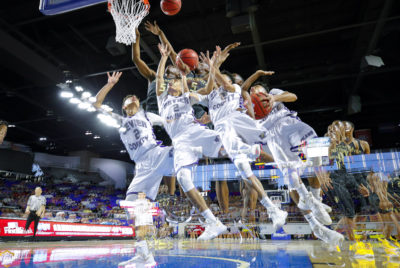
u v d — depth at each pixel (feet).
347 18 36.99
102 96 12.11
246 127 11.03
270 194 22.88
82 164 87.04
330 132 15.39
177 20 36.60
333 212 26.43
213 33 39.01
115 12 14.60
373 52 40.24
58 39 40.86
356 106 50.03
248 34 39.29
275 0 33.58
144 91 52.06
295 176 11.43
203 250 16.17
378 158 17.33
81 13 36.09
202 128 10.71
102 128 69.56
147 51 39.63
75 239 30.53
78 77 44.60
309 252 13.32
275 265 9.20
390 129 68.39
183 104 11.10
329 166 14.43
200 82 14.26
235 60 46.14
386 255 11.14
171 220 20.90
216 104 11.70
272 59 45.85
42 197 24.77
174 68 13.89
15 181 71.92
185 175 9.78
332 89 54.49
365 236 18.12
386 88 52.90
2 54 35.76
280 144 11.82
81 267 9.60
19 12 35.17
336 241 10.62
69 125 69.36
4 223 24.66
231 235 31.40
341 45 43.04
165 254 13.83
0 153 66.28
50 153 89.97
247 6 31.32
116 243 25.85
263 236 30.37
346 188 14.62
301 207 11.34
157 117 12.07
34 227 24.66
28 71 39.60
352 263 8.99
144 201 11.04
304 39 41.73
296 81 49.39
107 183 88.17
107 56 44.19
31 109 60.29
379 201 16.87
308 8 35.32
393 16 36.11
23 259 12.13
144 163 11.30
